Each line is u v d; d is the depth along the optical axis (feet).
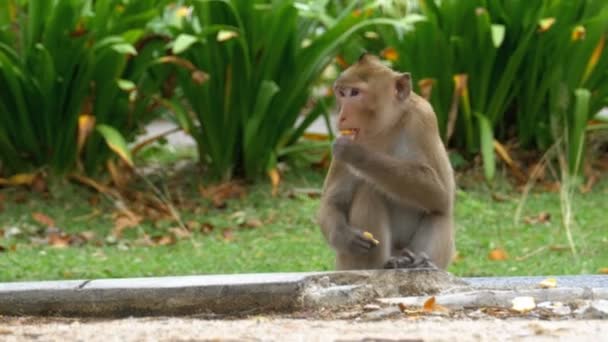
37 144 47.65
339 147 28.22
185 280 26.89
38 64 46.19
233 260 38.99
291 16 47.42
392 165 28.30
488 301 26.45
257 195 47.78
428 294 27.55
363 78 29.53
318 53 48.21
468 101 49.70
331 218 29.14
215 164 49.78
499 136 52.01
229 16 48.08
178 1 50.26
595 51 49.26
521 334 22.15
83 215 45.34
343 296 26.76
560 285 29.09
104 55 46.16
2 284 27.37
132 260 38.93
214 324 24.26
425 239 29.35
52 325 25.07
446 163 29.81
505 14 49.34
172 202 47.42
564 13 48.91
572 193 47.14
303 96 49.70
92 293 26.61
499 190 48.44
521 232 43.16
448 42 49.24
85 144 47.93
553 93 49.83
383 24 49.14
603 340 21.34
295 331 22.84
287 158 51.24
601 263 38.17
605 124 52.03
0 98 47.03
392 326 23.61
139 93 48.47
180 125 49.78
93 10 50.19
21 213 44.98
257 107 47.96
